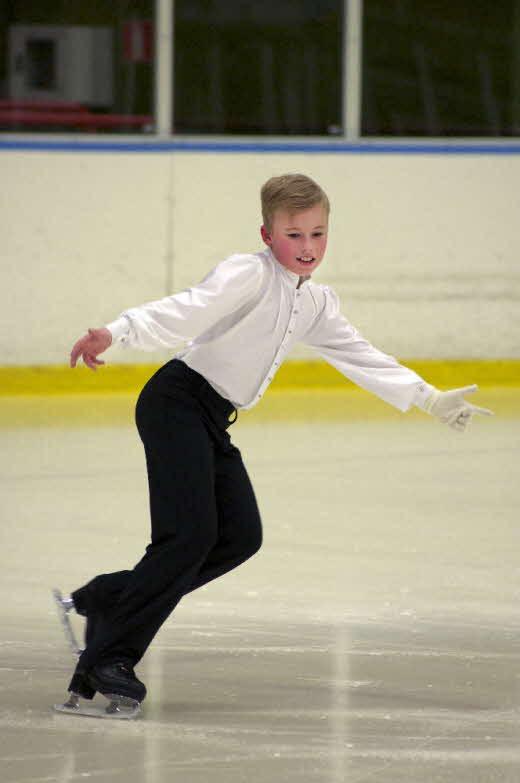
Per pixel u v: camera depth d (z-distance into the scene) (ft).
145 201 93.15
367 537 57.41
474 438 79.61
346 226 96.27
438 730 35.81
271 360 36.76
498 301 98.32
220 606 47.39
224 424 36.99
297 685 39.42
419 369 96.99
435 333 97.71
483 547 56.13
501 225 98.17
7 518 59.82
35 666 41.01
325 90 97.30
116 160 92.48
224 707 37.47
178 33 94.63
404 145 96.73
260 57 96.17
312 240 36.06
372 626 45.32
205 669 40.78
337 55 97.19
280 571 52.03
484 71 99.14
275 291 36.22
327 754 33.96
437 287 97.55
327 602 48.03
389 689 39.17
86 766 33.04
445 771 32.91
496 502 64.28
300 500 63.87
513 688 39.40
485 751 34.30
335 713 37.09
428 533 58.29
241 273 35.32
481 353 98.43
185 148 93.66
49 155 91.35
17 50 92.68
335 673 40.55
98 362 33.32
